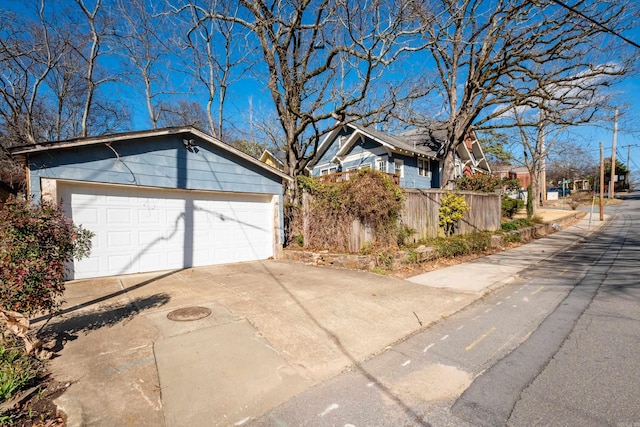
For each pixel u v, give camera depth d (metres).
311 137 11.46
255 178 8.43
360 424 2.10
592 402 2.30
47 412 2.19
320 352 3.15
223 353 3.09
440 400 2.36
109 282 5.90
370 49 7.66
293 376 2.70
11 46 10.87
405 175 16.98
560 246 11.05
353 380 2.65
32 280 2.72
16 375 2.48
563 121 12.60
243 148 21.05
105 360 2.92
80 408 2.22
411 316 4.20
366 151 17.50
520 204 21.56
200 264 7.63
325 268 7.36
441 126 14.36
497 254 9.55
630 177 54.00
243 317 4.06
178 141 7.13
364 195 7.45
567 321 3.97
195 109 18.09
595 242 11.79
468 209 10.01
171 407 2.26
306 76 9.78
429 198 9.20
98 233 6.24
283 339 3.43
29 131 12.72
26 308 2.73
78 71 12.85
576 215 21.66
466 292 5.36
